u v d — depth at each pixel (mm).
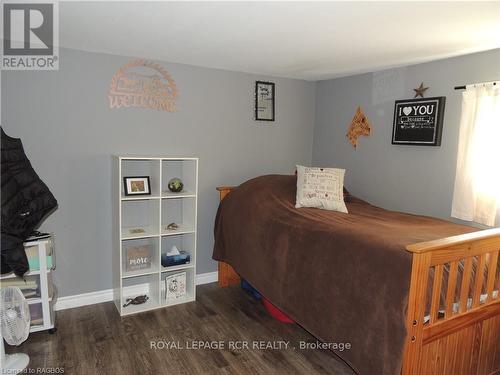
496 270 1977
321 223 2348
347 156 3715
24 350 2348
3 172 2105
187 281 3242
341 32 2217
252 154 3691
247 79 3559
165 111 3168
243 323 2770
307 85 3971
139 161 3094
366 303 1801
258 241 2707
